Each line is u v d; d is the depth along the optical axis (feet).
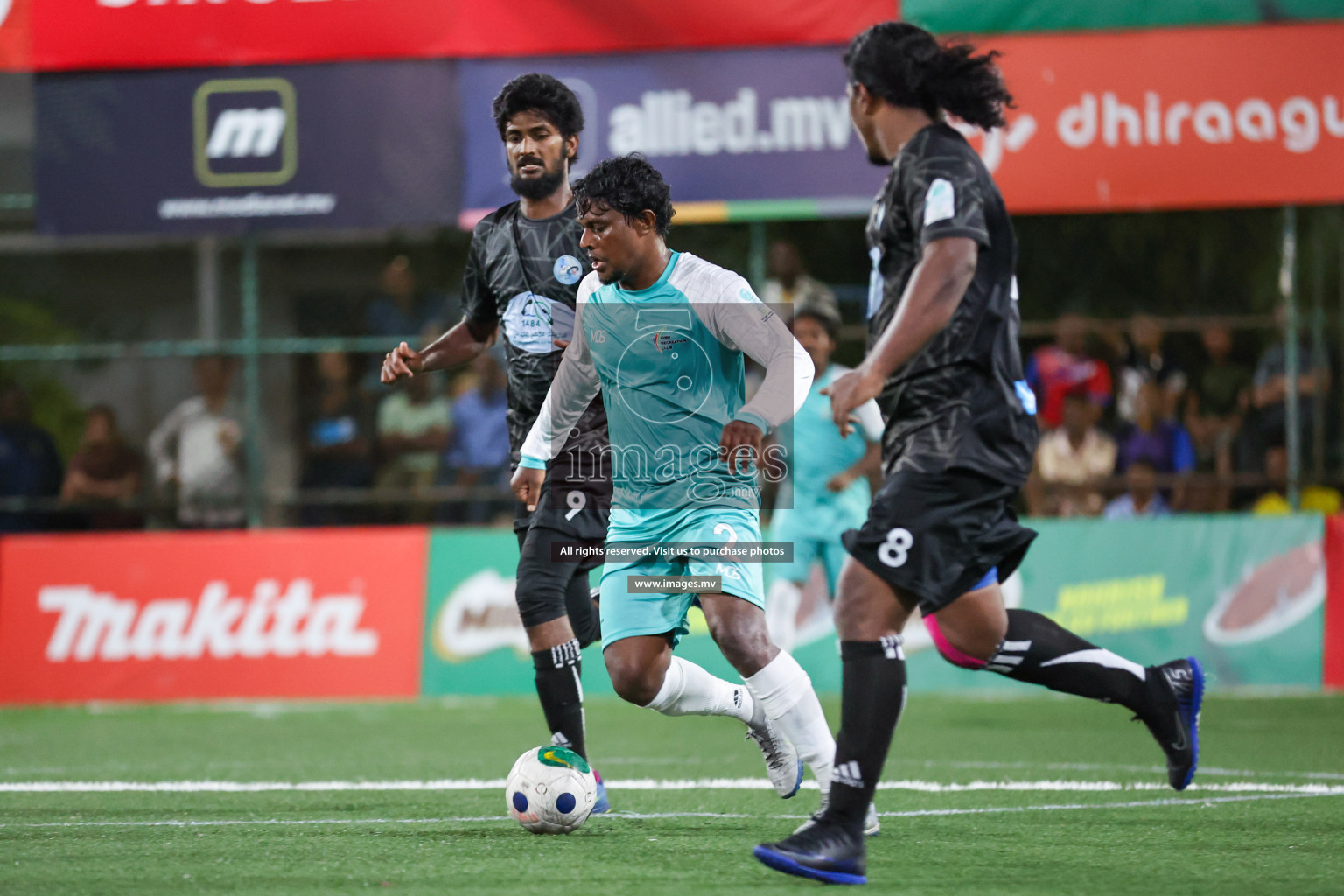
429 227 115.65
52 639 115.96
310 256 168.25
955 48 42.60
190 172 116.78
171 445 133.69
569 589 56.85
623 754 79.30
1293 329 120.57
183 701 114.52
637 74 113.09
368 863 44.62
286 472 160.04
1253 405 132.05
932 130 41.81
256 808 58.75
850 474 89.04
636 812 56.24
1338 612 112.06
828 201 112.16
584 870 43.04
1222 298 148.97
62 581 116.67
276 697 114.42
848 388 38.83
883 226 42.63
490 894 39.45
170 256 174.91
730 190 112.57
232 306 173.78
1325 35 110.32
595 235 46.42
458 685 114.62
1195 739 50.34
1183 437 128.47
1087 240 150.10
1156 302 149.59
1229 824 52.11
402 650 115.24
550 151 55.01
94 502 133.80
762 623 47.09
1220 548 113.19
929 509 41.04
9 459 135.13
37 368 168.14
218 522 131.13
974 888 39.99
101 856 46.44
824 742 46.68
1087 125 111.55
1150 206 111.34
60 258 175.22
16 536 118.21
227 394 136.46
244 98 116.37
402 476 134.21
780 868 39.58
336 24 115.34
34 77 117.39
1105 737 85.10
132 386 168.96
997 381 41.83
